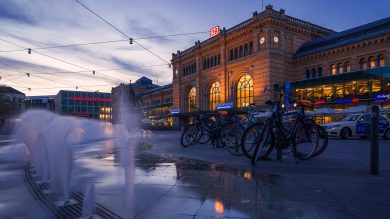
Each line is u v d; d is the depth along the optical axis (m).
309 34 37.97
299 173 5.17
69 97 84.38
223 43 40.81
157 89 70.94
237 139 8.04
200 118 10.98
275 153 8.24
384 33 27.36
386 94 25.92
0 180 4.74
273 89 33.78
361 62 29.81
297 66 35.66
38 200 3.63
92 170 5.54
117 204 3.38
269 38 34.03
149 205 3.33
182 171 5.40
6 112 41.47
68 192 3.71
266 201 3.45
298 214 2.99
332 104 30.89
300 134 6.71
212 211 3.10
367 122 17.08
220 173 5.20
